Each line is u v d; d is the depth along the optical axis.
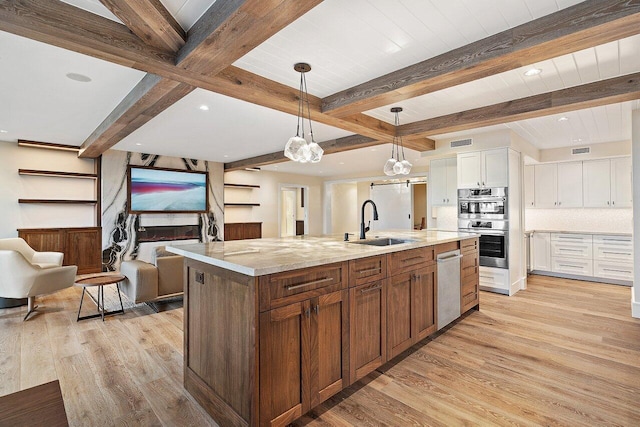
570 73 2.73
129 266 3.75
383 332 2.35
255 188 8.75
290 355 1.74
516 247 4.77
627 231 5.46
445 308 3.13
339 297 2.00
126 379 2.27
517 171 4.81
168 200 6.79
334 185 10.80
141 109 3.19
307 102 3.16
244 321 1.63
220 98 3.32
